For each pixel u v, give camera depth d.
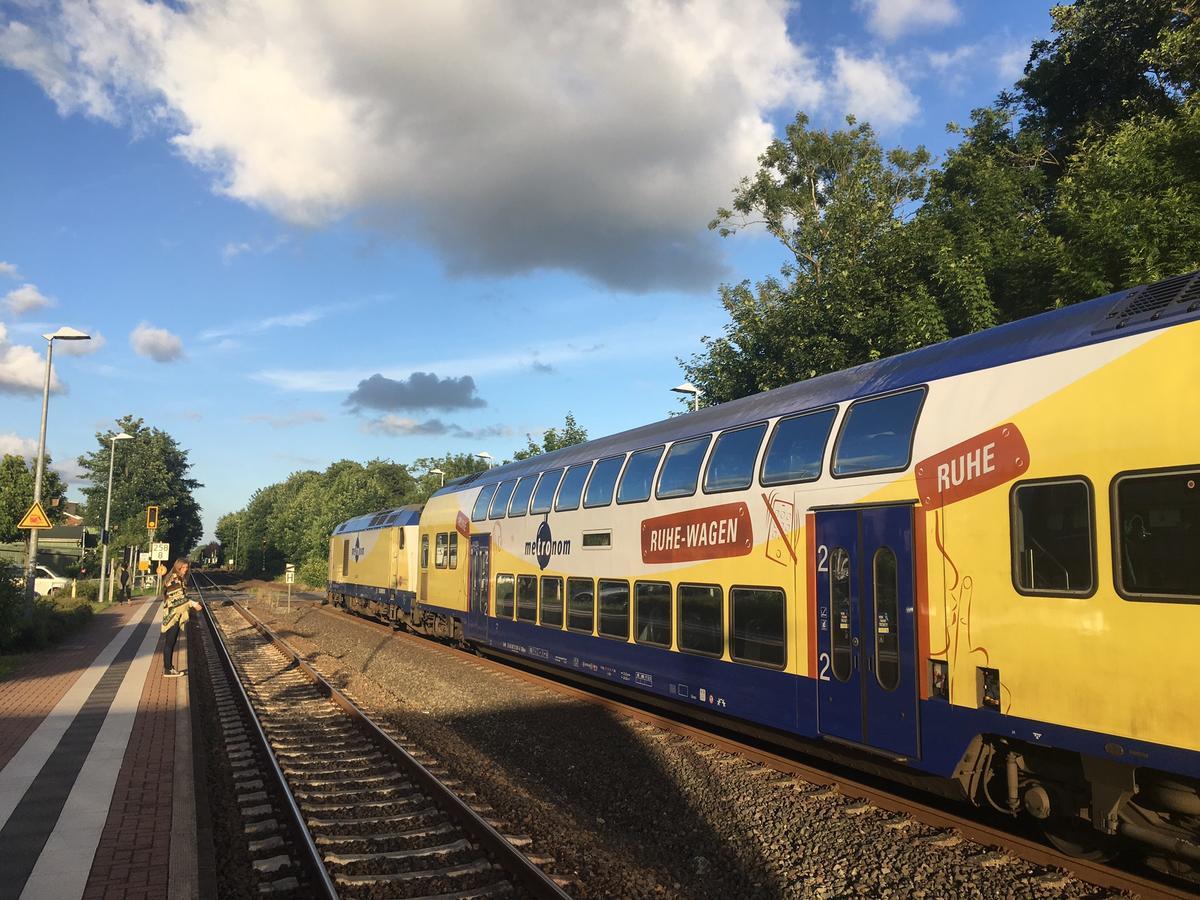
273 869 6.09
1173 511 5.04
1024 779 6.15
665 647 10.13
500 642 15.36
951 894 5.65
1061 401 5.77
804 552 7.91
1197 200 12.75
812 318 18.03
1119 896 5.36
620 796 8.02
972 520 6.28
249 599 41.56
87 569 52.16
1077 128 22.17
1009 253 16.31
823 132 30.62
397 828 6.99
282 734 10.64
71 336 23.81
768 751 9.65
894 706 6.78
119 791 7.47
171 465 77.31
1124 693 5.18
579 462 13.11
